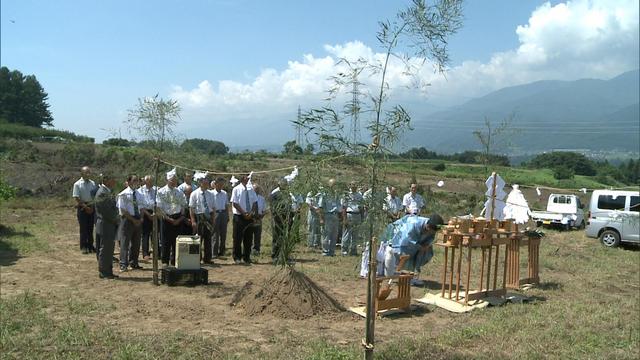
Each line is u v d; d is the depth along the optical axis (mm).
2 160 25672
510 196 11203
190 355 5723
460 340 6809
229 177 18125
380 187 4977
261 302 7656
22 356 5539
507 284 10188
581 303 9219
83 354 5656
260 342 6344
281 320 7320
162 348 5898
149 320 7098
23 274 9797
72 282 9258
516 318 8016
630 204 18375
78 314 7215
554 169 37375
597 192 19094
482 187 26625
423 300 8875
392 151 4855
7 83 63750
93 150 27047
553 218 23641
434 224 9016
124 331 6512
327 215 12797
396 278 8070
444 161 34531
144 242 12016
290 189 5188
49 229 15930
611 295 10250
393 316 8000
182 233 11250
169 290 8875
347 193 4977
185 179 12492
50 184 24406
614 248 17984
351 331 7043
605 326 7832
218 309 7762
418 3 4727
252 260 12195
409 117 4812
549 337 7109
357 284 9984
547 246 16969
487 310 8484
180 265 9375
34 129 37469
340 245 14977
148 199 11930
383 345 6473
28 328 6434
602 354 6582
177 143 9633
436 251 14633
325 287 9641
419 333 7137
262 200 12414
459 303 8695
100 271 9695
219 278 10062
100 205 9578
